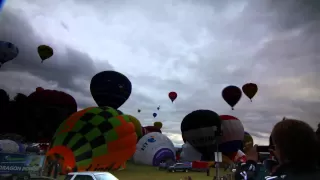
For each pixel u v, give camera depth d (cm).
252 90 4534
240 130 4506
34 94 4816
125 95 4119
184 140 4750
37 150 3133
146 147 4169
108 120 2462
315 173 166
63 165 2245
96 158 2302
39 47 4912
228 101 4747
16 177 1717
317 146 172
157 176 2750
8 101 5450
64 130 2398
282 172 176
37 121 4625
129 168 3659
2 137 4041
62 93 4966
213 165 3894
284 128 181
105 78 4044
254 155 455
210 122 4309
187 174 3109
